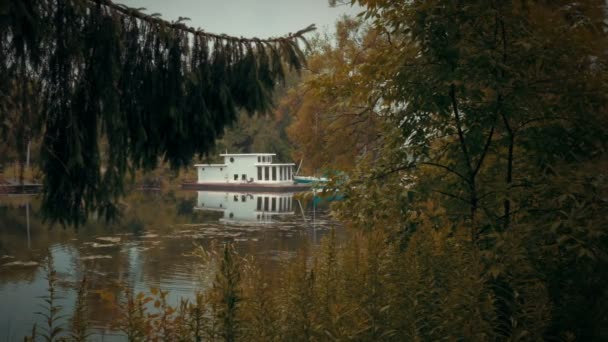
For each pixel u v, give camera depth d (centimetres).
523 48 363
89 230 1697
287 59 373
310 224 1975
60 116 283
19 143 278
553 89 367
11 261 1140
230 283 258
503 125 405
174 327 326
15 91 272
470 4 355
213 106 350
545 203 365
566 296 332
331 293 319
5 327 641
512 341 247
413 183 415
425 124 410
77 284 907
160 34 313
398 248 365
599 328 307
